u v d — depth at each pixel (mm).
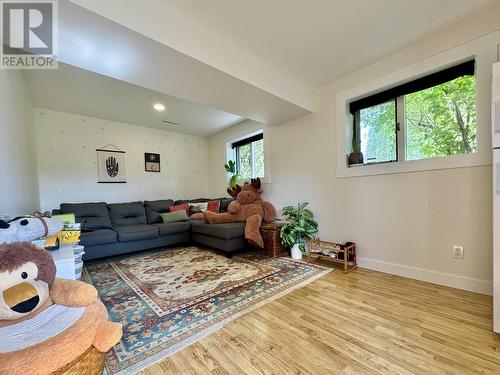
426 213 2129
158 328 1491
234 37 1969
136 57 1757
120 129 4180
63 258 1284
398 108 2393
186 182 5070
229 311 1684
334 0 1592
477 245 1872
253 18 1749
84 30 1455
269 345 1315
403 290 1967
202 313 1665
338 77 2705
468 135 2000
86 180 3803
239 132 4395
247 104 2734
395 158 2428
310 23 1819
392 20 1817
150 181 4539
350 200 2678
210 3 1602
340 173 2742
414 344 1297
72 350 803
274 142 3590
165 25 1608
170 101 3264
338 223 2795
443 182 2035
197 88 2301
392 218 2346
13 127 2064
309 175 3098
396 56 2260
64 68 2328
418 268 2184
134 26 1465
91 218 3396
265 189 3744
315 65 2438
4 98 1812
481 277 1857
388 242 2381
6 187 1801
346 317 1581
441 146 2146
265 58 2291
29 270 924
